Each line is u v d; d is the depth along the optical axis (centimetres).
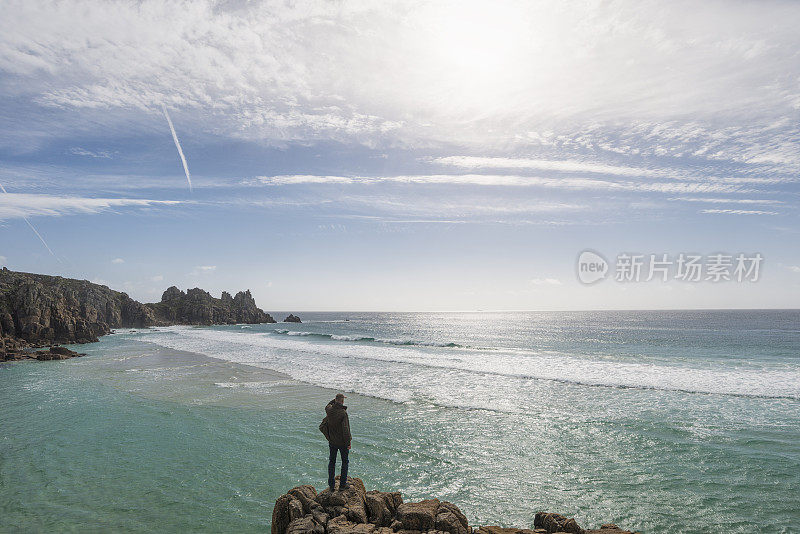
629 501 1291
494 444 1800
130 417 2250
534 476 1478
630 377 3231
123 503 1273
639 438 1850
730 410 2261
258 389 2956
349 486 1028
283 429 2023
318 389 2939
